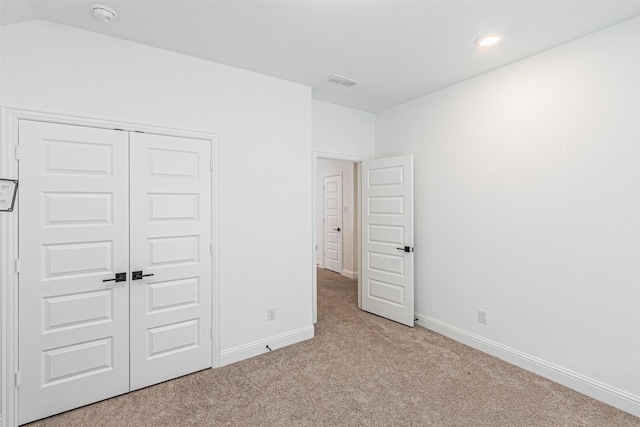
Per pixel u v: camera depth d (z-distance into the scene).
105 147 2.13
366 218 3.96
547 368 2.41
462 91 3.02
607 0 1.79
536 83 2.46
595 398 2.14
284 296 2.96
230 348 2.64
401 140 3.71
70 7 1.82
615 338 2.07
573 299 2.27
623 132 2.02
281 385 2.31
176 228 2.39
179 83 2.41
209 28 2.08
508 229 2.66
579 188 2.23
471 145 2.95
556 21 2.01
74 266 2.04
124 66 2.20
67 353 2.02
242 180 2.71
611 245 2.09
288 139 2.98
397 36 2.20
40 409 1.95
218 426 1.89
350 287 5.21
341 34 2.16
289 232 2.99
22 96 1.89
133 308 2.23
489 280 2.81
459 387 2.29
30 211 1.91
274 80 2.89
